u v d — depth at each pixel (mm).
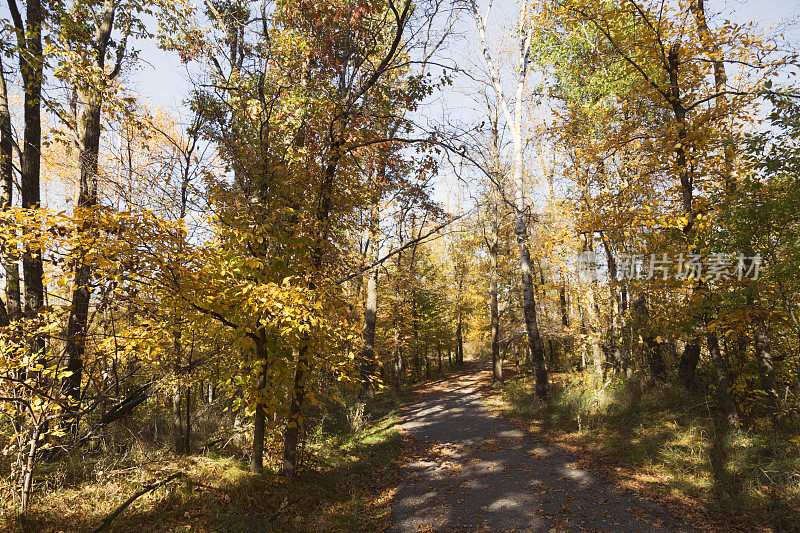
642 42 9414
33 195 7785
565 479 7426
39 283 7121
